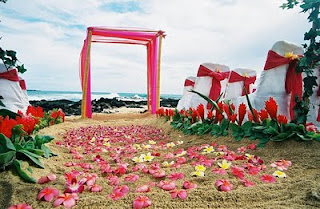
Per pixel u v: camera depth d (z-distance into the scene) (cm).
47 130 481
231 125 323
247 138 299
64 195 153
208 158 257
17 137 211
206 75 666
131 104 1789
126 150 325
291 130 264
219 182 170
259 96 398
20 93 574
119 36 991
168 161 262
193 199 150
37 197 155
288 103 388
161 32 979
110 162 268
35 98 2673
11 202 148
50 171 209
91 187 175
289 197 147
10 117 264
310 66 278
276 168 206
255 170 200
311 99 390
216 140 331
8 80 552
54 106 1388
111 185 186
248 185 172
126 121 777
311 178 172
